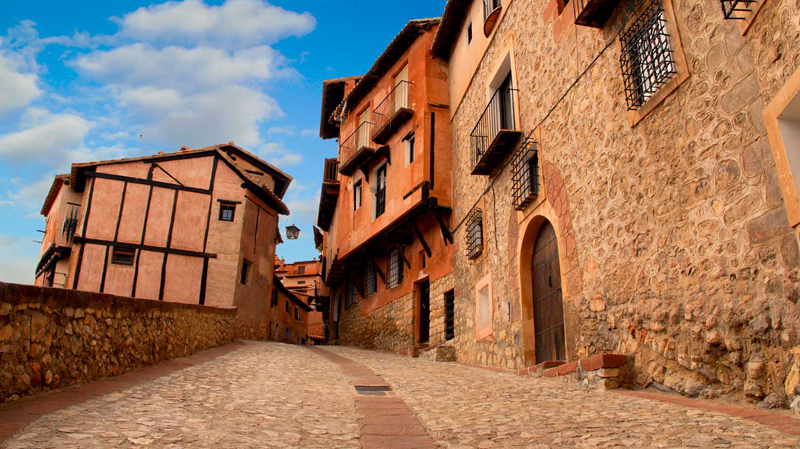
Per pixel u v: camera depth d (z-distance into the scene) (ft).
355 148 66.54
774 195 14.51
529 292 31.89
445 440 14.16
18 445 11.02
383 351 58.23
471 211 42.14
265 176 78.02
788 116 14.24
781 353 14.15
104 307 20.63
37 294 15.97
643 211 20.61
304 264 175.22
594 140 24.66
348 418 16.85
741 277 15.61
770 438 11.79
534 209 30.76
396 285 58.80
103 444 11.73
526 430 14.79
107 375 20.56
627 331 21.21
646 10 20.58
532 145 31.60
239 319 65.51
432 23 54.70
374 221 58.29
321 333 132.98
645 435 13.21
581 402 18.49
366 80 63.52
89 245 61.72
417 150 51.16
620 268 21.98
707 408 15.38
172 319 29.50
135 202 64.59
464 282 43.39
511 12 36.29
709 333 16.72
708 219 17.11
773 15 14.53
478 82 42.91
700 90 17.70
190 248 65.05
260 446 12.78
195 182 67.51
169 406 16.60
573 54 27.22
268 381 24.30
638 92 21.06
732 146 16.19
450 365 37.19
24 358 15.21
